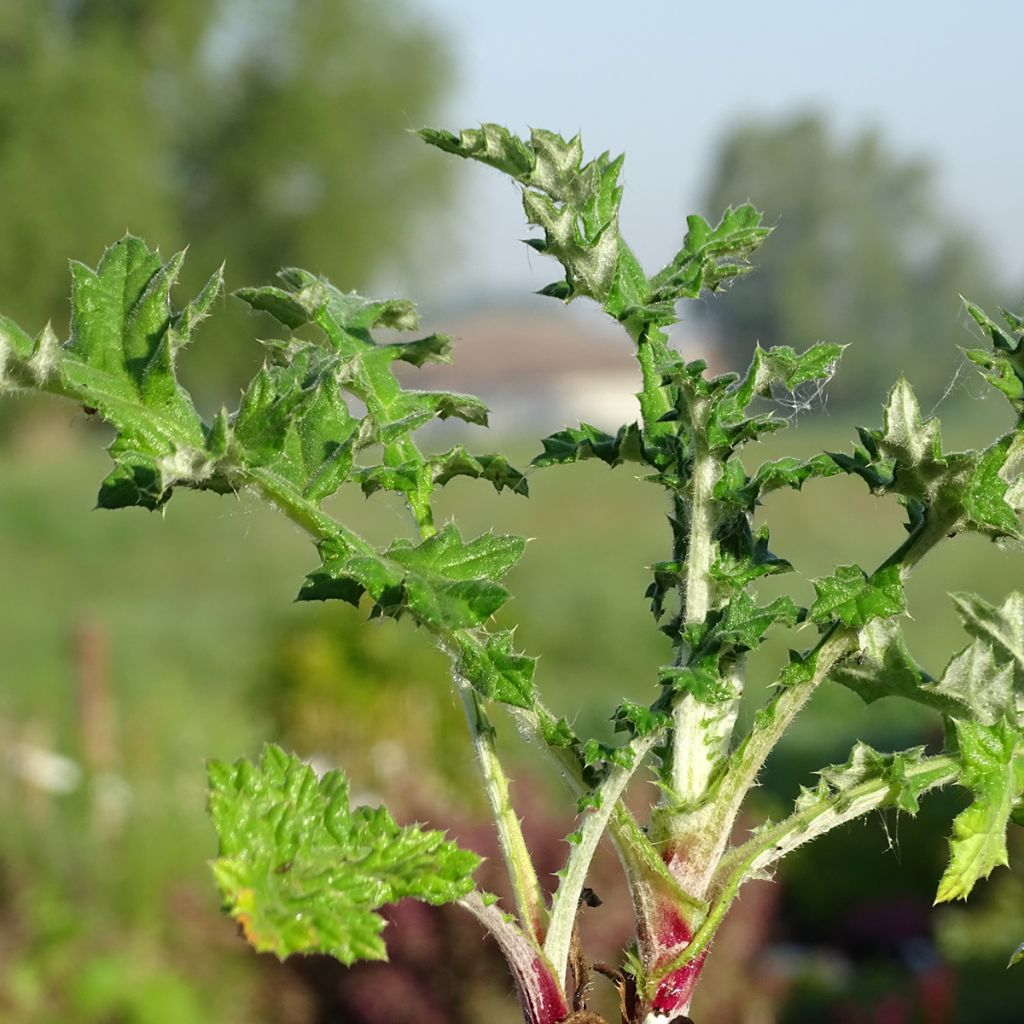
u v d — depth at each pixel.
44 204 44.50
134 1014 7.85
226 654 18.05
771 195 56.09
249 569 28.95
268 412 1.43
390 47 50.84
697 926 1.50
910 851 11.66
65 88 44.91
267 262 49.75
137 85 46.91
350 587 1.47
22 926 8.03
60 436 48.34
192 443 1.46
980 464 1.42
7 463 42.53
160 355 1.45
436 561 1.44
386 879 1.24
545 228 1.60
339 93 49.59
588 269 1.61
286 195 50.44
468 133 1.61
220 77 49.91
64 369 1.41
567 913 1.46
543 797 10.58
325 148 48.88
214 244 49.12
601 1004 6.69
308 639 11.99
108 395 1.44
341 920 1.20
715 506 1.56
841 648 1.52
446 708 11.77
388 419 1.78
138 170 45.94
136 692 13.98
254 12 49.06
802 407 1.71
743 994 8.70
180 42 48.38
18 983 7.85
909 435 1.43
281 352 1.82
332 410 1.58
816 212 54.00
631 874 1.51
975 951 9.95
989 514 1.41
